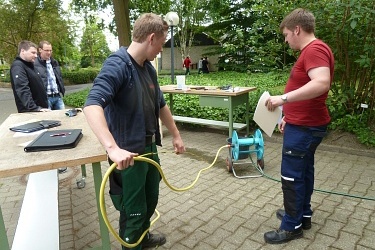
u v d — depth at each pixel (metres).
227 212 2.71
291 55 4.72
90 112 1.35
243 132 5.27
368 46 3.82
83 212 2.85
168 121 2.10
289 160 2.07
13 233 2.52
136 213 1.79
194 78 14.66
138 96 1.66
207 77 15.10
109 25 14.48
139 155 1.70
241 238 2.32
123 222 1.89
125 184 1.72
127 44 9.70
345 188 3.06
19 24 18.52
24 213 2.03
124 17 9.59
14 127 2.24
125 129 1.67
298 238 2.25
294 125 2.02
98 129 1.32
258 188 3.18
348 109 4.55
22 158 1.54
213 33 19.16
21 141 1.92
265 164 3.89
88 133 2.03
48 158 1.52
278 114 2.06
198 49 27.55
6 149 1.73
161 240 2.27
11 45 19.28
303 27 1.89
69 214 2.82
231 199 2.96
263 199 2.93
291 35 1.95
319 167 3.67
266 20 4.72
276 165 3.84
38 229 1.85
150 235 2.27
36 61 4.39
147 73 1.80
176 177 3.59
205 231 2.43
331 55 1.85
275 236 2.21
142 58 1.70
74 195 3.22
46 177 2.55
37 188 2.36
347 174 3.42
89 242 2.38
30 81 3.55
